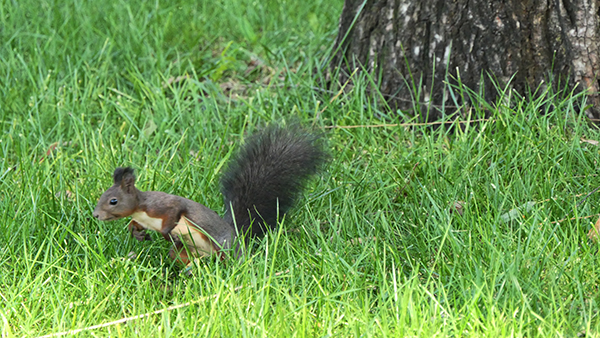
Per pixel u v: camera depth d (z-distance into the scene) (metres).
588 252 5.82
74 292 5.64
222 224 6.10
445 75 9.16
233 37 13.40
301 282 5.82
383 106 9.59
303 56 11.70
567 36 8.62
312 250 6.46
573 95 8.73
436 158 8.16
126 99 10.49
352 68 9.88
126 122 9.63
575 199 6.86
